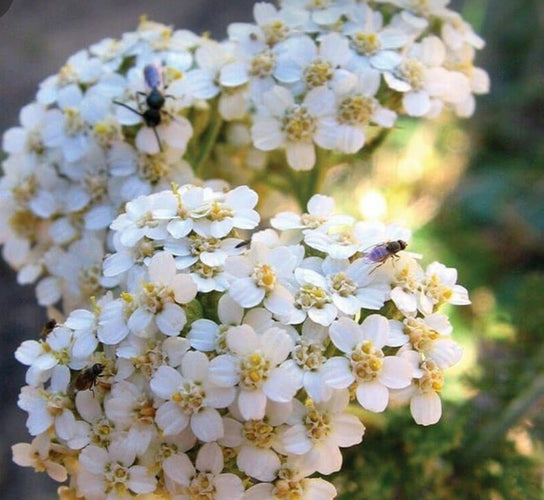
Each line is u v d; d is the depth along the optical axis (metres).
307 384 0.08
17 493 0.15
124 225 0.09
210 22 0.20
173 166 0.11
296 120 0.10
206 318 0.08
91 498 0.08
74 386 0.08
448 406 0.12
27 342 0.09
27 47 0.19
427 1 0.11
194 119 0.11
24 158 0.11
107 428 0.08
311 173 0.11
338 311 0.08
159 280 0.08
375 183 0.14
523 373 0.12
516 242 0.16
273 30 0.11
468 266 0.15
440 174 0.16
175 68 0.11
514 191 0.16
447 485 0.12
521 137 0.17
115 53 0.11
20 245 0.11
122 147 0.11
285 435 0.08
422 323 0.08
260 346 0.08
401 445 0.11
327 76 0.10
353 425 0.08
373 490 0.11
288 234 0.09
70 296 0.11
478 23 0.17
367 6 0.11
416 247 0.14
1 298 0.16
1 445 0.15
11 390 0.15
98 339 0.08
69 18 0.20
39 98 0.11
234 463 0.08
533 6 0.18
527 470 0.12
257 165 0.12
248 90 0.11
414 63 0.10
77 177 0.11
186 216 0.09
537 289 0.12
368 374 0.08
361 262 0.08
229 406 0.08
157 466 0.08
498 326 0.13
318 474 0.11
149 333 0.08
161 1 0.20
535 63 0.18
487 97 0.18
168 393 0.08
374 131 0.11
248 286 0.08
